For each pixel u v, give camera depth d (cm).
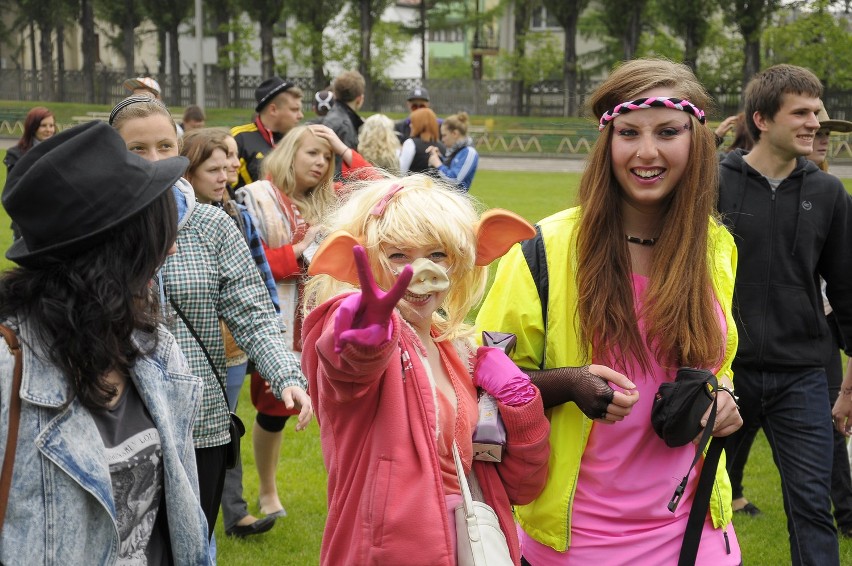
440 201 233
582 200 276
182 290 333
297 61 5262
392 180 241
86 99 5578
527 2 5197
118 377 205
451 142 1127
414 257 233
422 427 222
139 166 202
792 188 387
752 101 391
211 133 467
